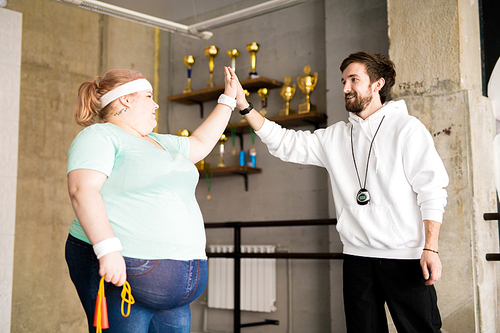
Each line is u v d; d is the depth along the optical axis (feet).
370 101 6.07
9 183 8.82
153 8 7.55
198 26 8.27
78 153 3.59
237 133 13.67
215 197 14.10
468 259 7.97
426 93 8.65
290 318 12.20
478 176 8.23
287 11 13.39
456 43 8.40
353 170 5.97
